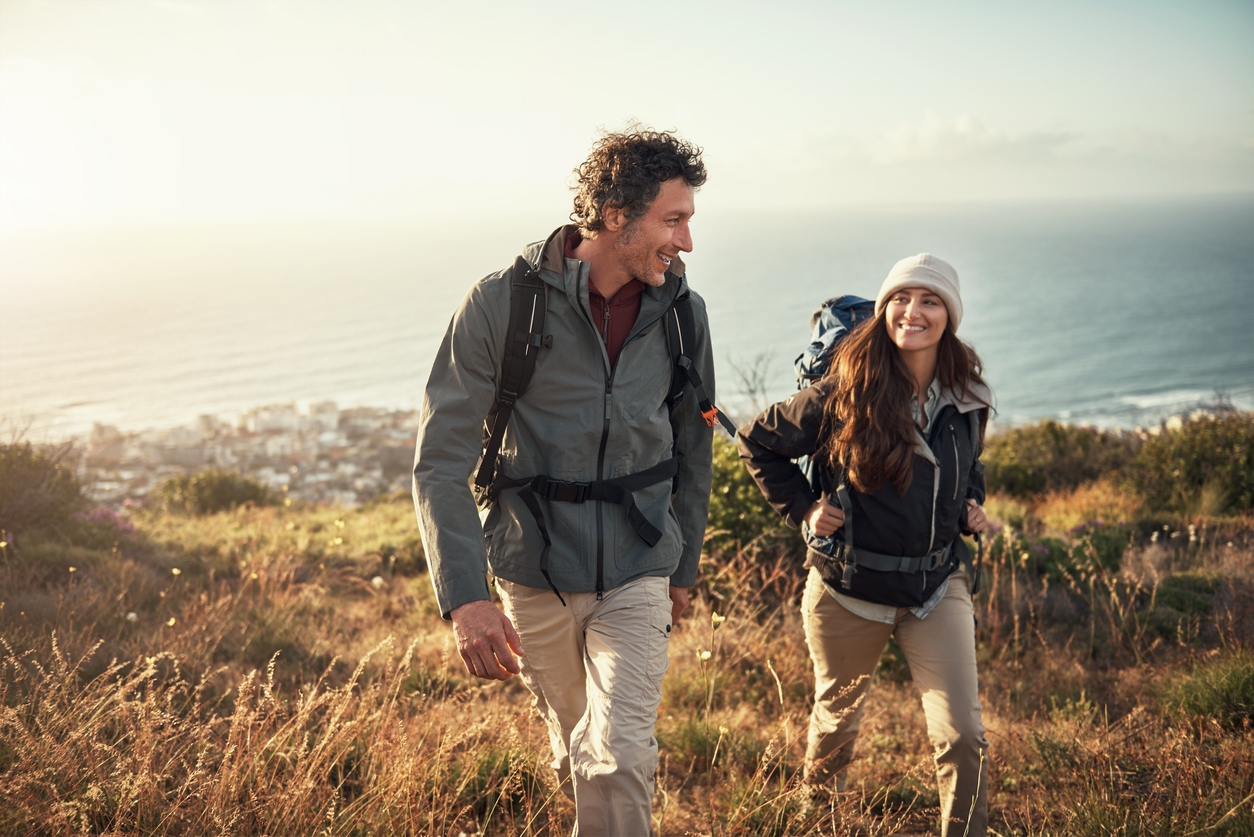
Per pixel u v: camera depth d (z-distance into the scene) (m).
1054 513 9.02
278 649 3.92
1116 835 2.26
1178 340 165.50
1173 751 2.68
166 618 4.22
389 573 6.19
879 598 2.16
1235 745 2.79
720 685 3.54
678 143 1.70
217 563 6.08
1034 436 13.12
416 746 2.46
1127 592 4.95
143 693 2.79
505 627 1.51
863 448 2.07
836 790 2.46
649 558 1.77
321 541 7.38
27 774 1.96
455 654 3.94
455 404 1.66
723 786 2.66
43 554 5.29
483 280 1.74
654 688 1.65
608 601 1.72
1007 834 2.42
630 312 1.82
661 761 2.91
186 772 2.30
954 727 2.04
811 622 2.36
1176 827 2.27
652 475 1.81
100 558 5.51
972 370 2.19
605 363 1.74
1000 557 5.37
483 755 2.49
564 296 1.72
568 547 1.71
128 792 2.01
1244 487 9.48
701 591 4.50
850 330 2.42
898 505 2.11
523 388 1.71
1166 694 3.41
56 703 2.32
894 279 2.10
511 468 1.76
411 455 38.44
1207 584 5.39
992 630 4.51
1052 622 4.76
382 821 2.11
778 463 2.34
